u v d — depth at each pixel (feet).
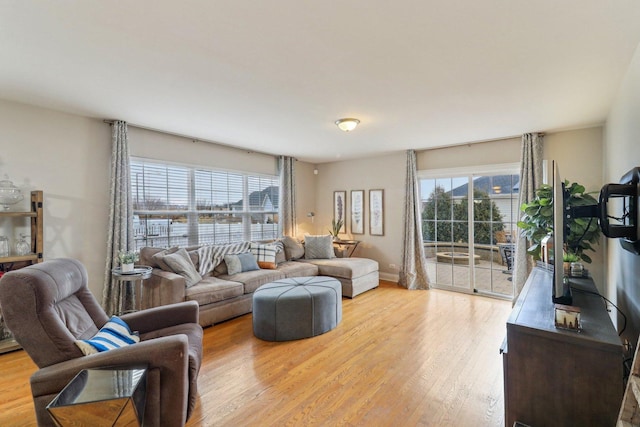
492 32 5.80
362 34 5.90
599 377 4.23
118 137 11.59
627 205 6.22
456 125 12.03
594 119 11.18
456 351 9.28
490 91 8.66
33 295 5.05
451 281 16.31
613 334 4.39
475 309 13.19
